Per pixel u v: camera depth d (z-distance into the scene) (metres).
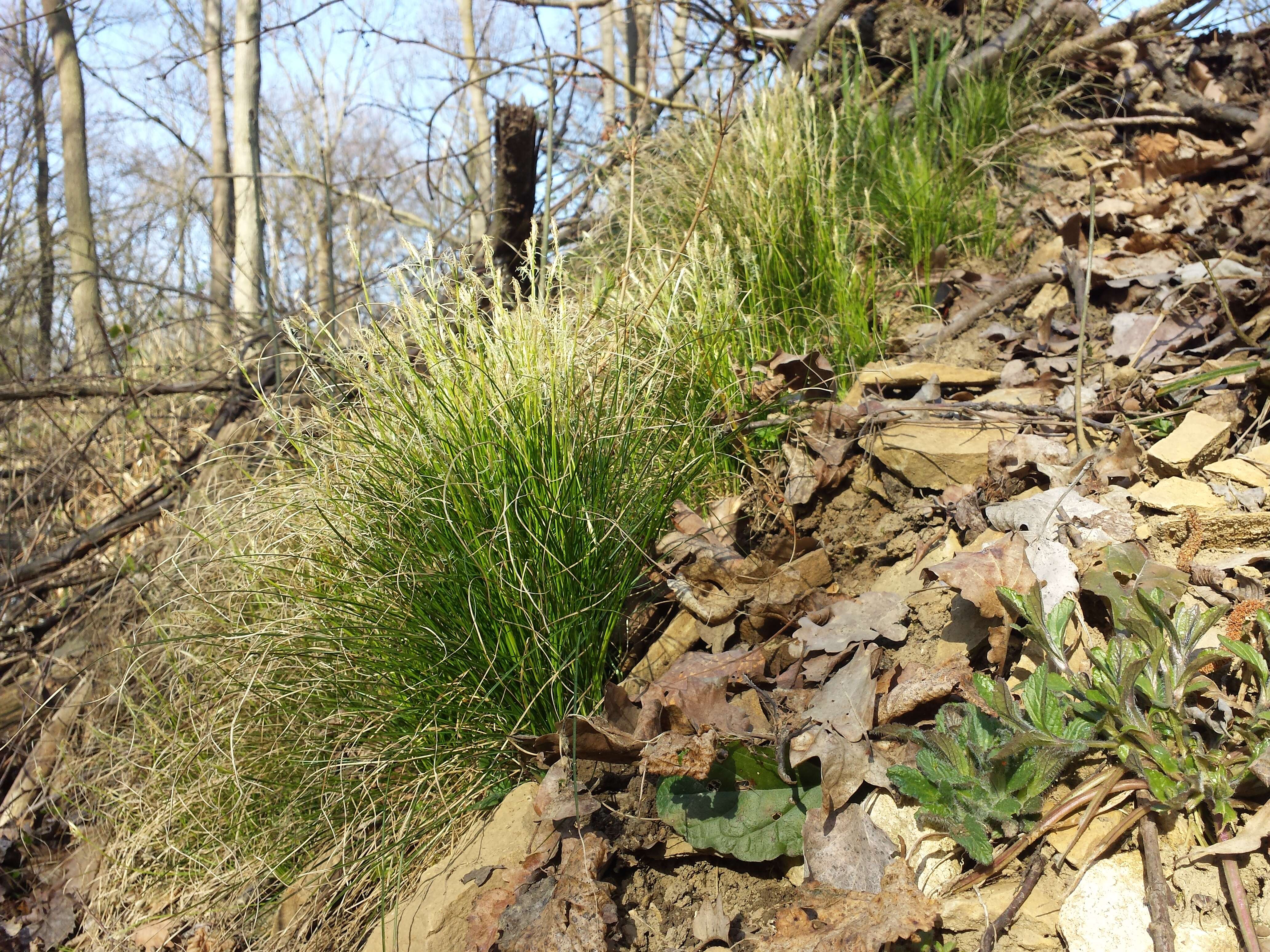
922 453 2.32
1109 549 1.74
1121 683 1.43
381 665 2.07
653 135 4.61
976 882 1.45
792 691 1.82
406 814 2.03
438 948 1.70
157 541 3.49
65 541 4.15
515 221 3.79
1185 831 1.39
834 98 4.44
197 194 8.27
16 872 2.94
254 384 2.48
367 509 2.14
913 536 2.26
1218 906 1.31
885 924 1.36
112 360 5.00
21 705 3.55
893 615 1.94
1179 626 1.51
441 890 1.79
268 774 2.33
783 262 3.08
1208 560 1.84
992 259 3.50
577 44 4.57
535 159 3.71
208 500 3.13
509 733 2.02
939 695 1.64
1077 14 4.30
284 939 2.10
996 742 1.52
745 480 2.58
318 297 5.48
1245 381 2.27
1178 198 3.59
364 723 2.14
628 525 2.18
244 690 2.33
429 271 2.27
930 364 2.81
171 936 2.37
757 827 1.65
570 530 2.04
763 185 3.27
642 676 2.18
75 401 4.51
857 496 2.43
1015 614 1.71
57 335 6.00
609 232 4.09
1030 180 3.90
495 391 2.08
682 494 2.45
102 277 4.88
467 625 2.02
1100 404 2.42
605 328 2.51
